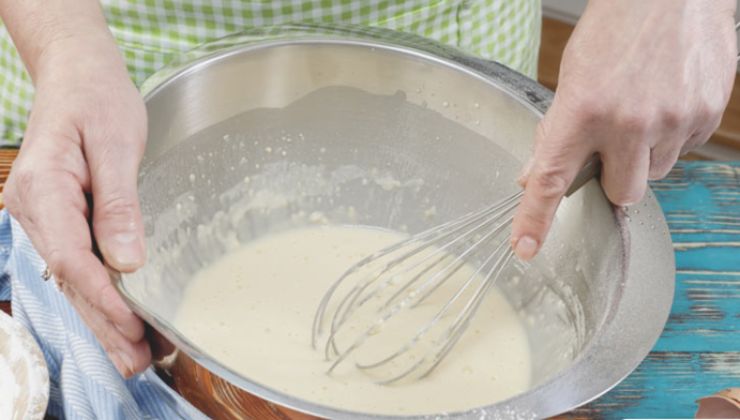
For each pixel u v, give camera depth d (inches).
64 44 32.9
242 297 38.6
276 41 37.0
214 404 28.0
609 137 29.5
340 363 35.8
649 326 29.1
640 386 35.0
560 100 29.7
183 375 28.6
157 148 35.4
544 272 37.1
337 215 42.5
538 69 81.8
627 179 30.7
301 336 37.0
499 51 46.0
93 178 29.9
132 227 29.0
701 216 42.1
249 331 37.0
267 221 41.6
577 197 34.6
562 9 84.5
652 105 28.7
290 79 38.0
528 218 30.3
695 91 29.4
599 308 31.7
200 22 41.6
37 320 34.7
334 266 40.6
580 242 34.6
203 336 36.5
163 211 36.8
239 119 38.1
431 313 38.3
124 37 42.1
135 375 32.1
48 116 30.8
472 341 37.4
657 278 30.7
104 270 28.1
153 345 29.0
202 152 37.7
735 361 36.2
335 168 41.2
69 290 29.2
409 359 36.2
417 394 34.9
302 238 41.9
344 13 41.9
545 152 29.6
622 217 32.4
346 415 25.0
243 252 40.8
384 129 40.0
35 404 29.7
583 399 26.5
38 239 29.3
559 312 36.1
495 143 38.0
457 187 40.1
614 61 28.8
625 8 29.1
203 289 38.8
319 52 37.6
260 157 39.7
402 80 38.3
